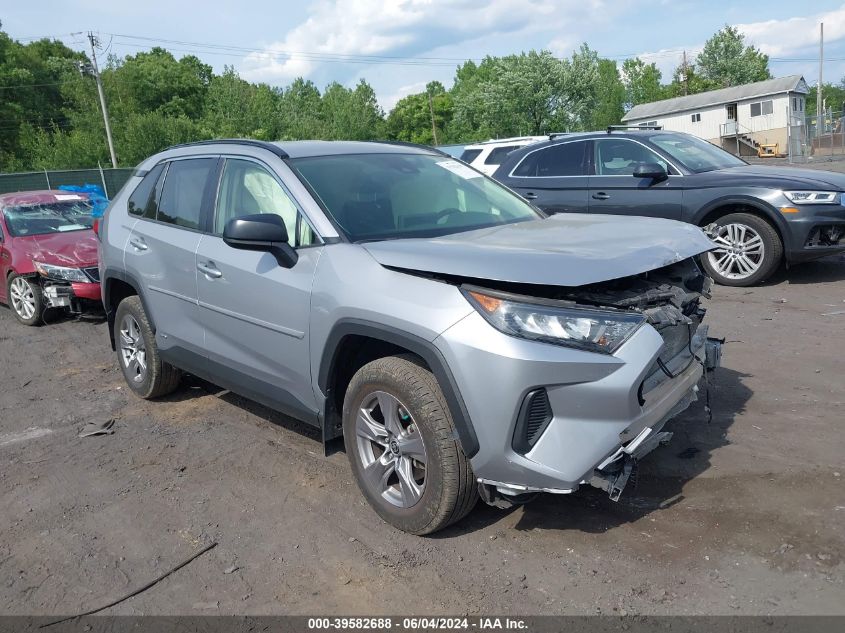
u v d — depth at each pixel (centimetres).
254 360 423
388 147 482
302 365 383
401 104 9181
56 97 7469
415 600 299
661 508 354
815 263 916
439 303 315
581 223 410
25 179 3206
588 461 298
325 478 416
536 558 321
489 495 321
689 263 391
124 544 359
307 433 486
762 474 379
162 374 548
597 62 5778
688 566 306
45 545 363
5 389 642
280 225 373
